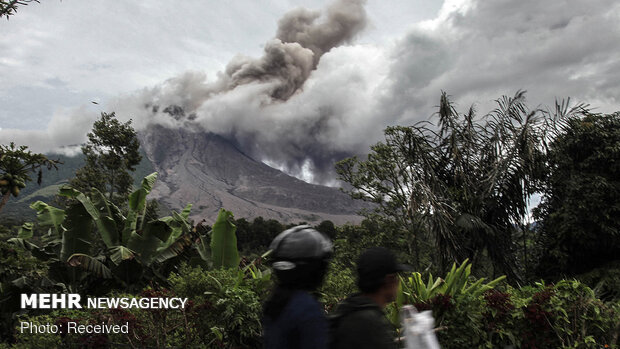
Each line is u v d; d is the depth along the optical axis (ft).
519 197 35.06
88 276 38.19
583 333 14.42
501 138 35.63
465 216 33.06
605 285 32.86
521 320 14.94
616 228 35.81
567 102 36.11
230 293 18.25
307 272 4.92
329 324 4.85
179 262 39.73
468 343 14.20
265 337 5.03
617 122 39.63
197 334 17.44
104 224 37.63
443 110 37.76
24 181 35.76
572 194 37.11
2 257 32.17
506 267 34.14
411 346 5.75
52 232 42.60
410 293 15.24
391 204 48.26
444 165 37.91
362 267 5.22
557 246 37.96
